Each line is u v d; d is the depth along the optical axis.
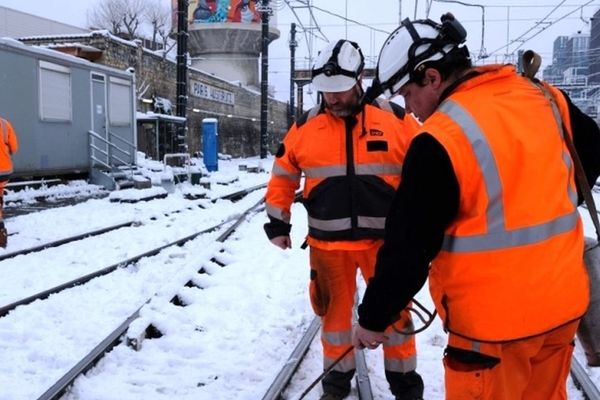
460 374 2.17
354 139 3.51
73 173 17.97
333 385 3.76
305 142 3.60
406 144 3.55
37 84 15.75
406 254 2.06
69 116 17.27
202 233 11.05
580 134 2.38
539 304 2.05
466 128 2.04
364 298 2.21
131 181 18.88
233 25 51.56
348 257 3.65
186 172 20.02
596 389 3.91
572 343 2.31
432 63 2.24
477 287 2.08
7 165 9.01
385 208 3.52
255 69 55.19
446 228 2.14
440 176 2.02
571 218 2.16
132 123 21.05
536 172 2.05
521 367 2.21
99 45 25.39
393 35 2.35
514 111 2.12
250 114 49.25
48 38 25.70
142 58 29.16
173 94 33.31
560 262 2.09
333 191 3.54
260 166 29.92
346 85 3.34
